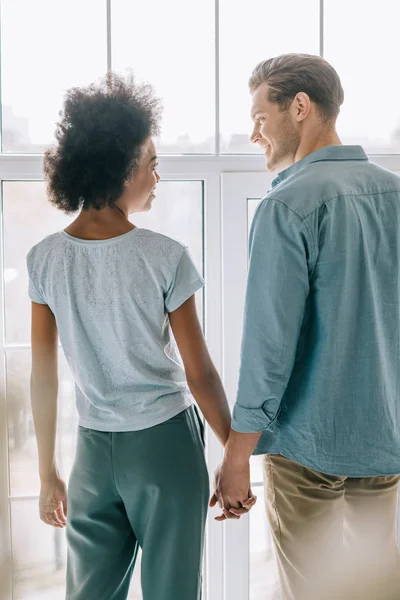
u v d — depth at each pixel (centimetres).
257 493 202
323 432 133
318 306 130
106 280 127
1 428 192
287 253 127
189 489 131
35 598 198
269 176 191
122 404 132
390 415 135
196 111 192
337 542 143
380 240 131
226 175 190
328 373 131
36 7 186
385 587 148
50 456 152
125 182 129
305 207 127
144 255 127
